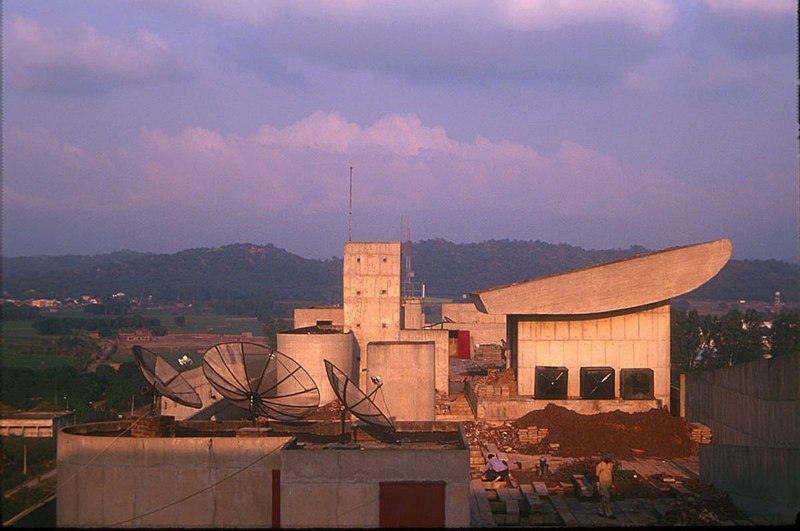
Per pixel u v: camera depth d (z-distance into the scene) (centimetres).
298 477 2014
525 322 4000
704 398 3466
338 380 2339
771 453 2253
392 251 5034
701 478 2859
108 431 2322
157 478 2111
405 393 3519
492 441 3453
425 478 2005
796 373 2495
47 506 2328
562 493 2725
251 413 2483
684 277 3769
